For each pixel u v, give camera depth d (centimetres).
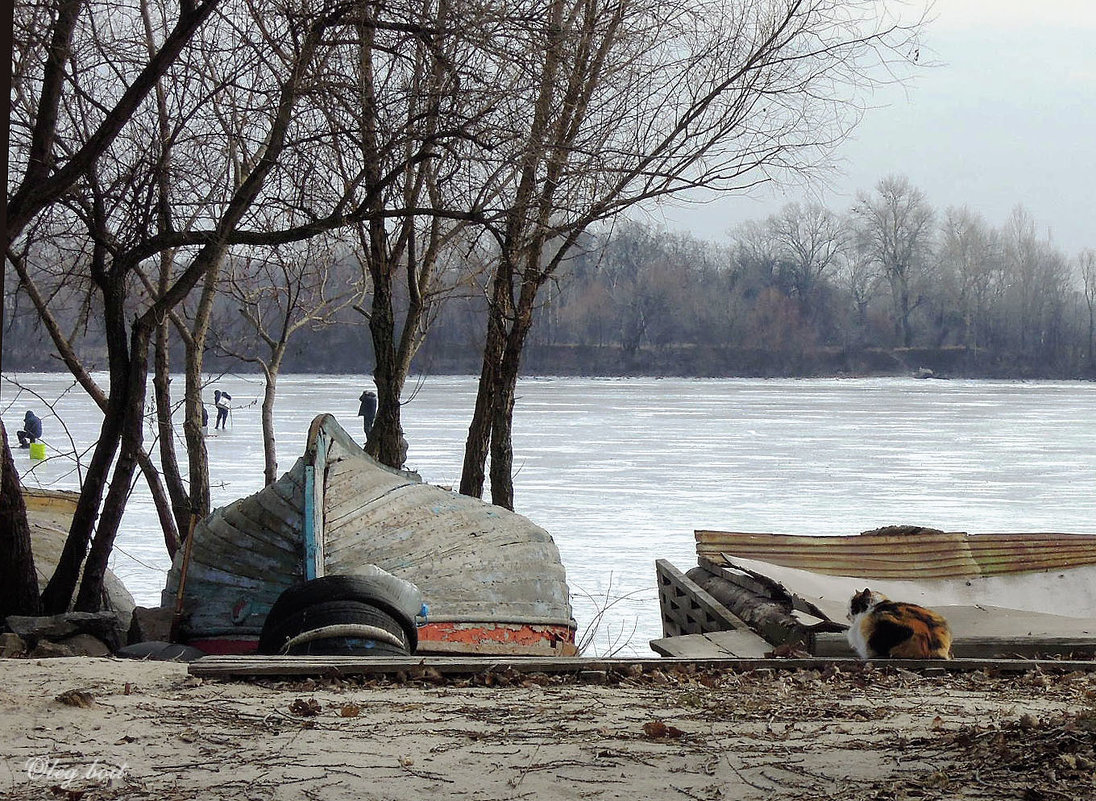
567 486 4462
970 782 655
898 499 4200
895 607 1281
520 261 2600
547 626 1645
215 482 4194
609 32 2131
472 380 15838
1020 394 14638
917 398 13062
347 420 7581
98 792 662
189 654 1386
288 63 1752
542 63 1806
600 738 797
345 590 1255
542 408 9944
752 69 2278
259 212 1795
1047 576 1959
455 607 1586
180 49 1538
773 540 1972
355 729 818
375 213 1702
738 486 4516
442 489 1823
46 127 1573
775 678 1109
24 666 1038
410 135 1716
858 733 813
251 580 1588
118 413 1747
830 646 1406
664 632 2028
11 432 6112
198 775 697
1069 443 6800
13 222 1542
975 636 1463
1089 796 612
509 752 755
